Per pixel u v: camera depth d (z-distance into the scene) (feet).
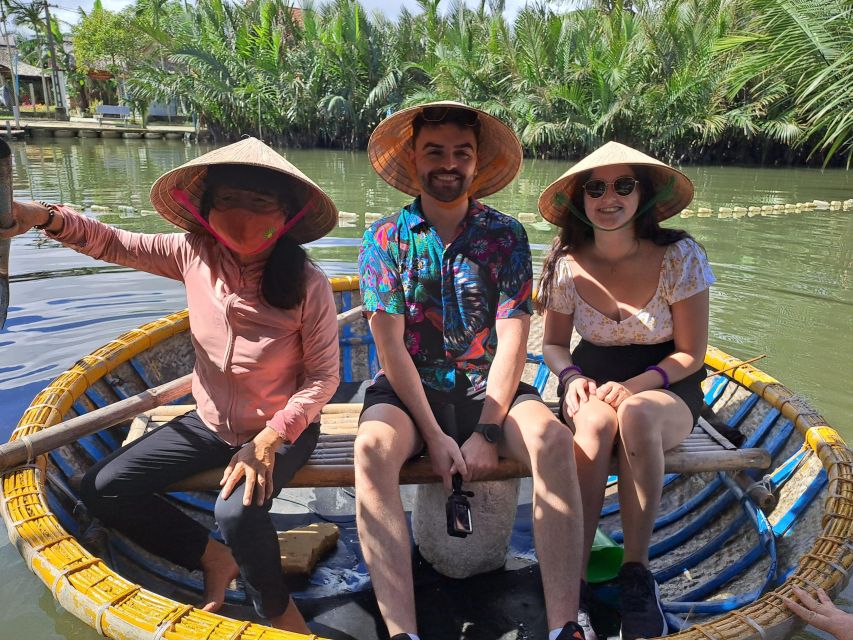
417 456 7.00
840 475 6.88
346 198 32.17
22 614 6.42
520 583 7.56
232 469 6.15
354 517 8.78
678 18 55.36
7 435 9.49
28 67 119.85
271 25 71.10
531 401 6.89
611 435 6.88
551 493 6.11
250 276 6.59
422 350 7.24
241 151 6.24
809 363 13.09
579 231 8.05
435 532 7.52
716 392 10.26
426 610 7.11
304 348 6.80
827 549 5.93
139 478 6.36
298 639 4.82
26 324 13.79
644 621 6.15
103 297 15.53
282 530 8.42
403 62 70.49
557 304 8.27
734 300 16.78
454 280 7.15
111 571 5.45
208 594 6.58
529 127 56.85
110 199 30.22
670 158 59.52
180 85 71.61
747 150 59.21
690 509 8.87
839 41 30.01
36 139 71.41
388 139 7.63
